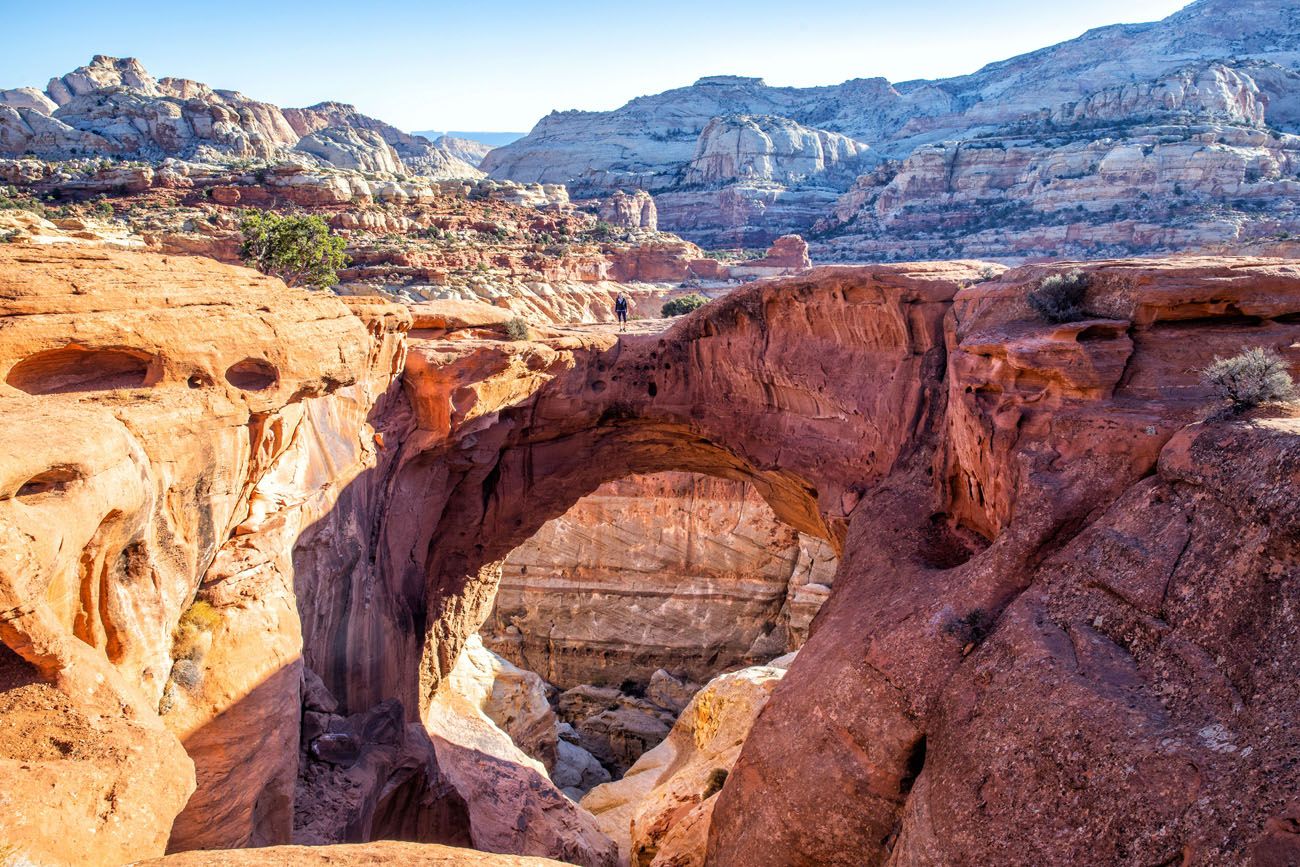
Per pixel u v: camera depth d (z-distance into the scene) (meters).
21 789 8.69
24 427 10.09
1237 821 8.32
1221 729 9.33
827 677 14.41
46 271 12.44
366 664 20.36
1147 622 10.96
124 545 11.50
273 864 8.52
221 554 15.10
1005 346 15.64
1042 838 9.95
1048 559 13.05
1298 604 9.44
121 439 11.15
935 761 12.02
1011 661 11.88
